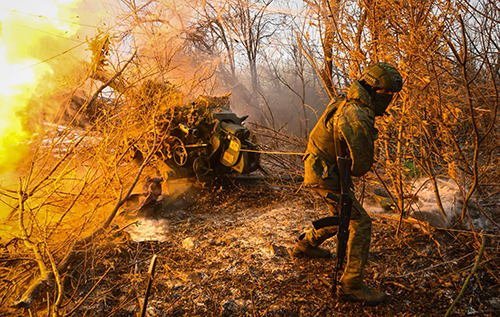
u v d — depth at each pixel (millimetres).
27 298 2322
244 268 3068
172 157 4883
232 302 2648
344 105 2492
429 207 3709
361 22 3377
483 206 3660
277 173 5316
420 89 2926
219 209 4461
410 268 2918
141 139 4375
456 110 2799
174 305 2633
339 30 3445
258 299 2682
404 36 2916
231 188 5031
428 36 2895
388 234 3424
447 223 3369
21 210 3041
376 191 4223
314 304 2602
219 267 3102
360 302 2551
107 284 2867
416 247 3178
